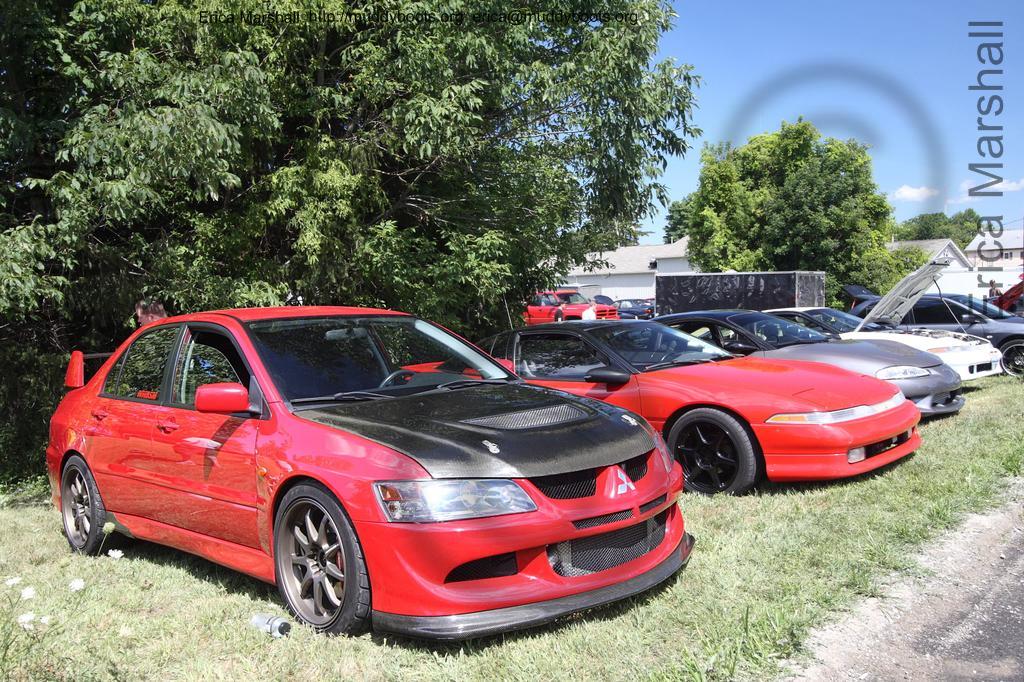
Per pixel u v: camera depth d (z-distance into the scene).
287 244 9.58
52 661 3.29
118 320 8.72
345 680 3.11
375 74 8.78
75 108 8.04
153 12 8.28
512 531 3.23
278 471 3.70
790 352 8.02
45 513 6.43
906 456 6.17
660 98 9.48
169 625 3.72
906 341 9.77
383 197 9.95
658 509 3.71
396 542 3.25
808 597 3.62
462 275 9.33
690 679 2.88
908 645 3.22
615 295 60.19
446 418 3.76
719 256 31.73
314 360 4.27
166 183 7.63
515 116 10.18
